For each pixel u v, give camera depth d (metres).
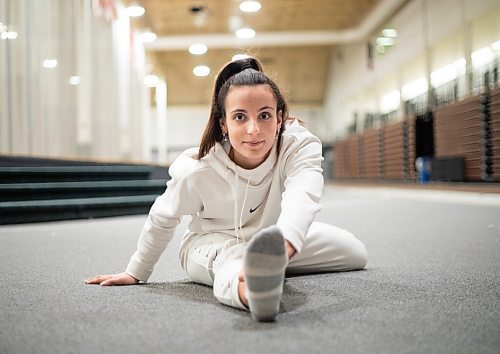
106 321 1.11
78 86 7.11
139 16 11.03
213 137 1.32
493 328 1.04
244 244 1.32
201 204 1.40
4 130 5.05
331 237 1.64
